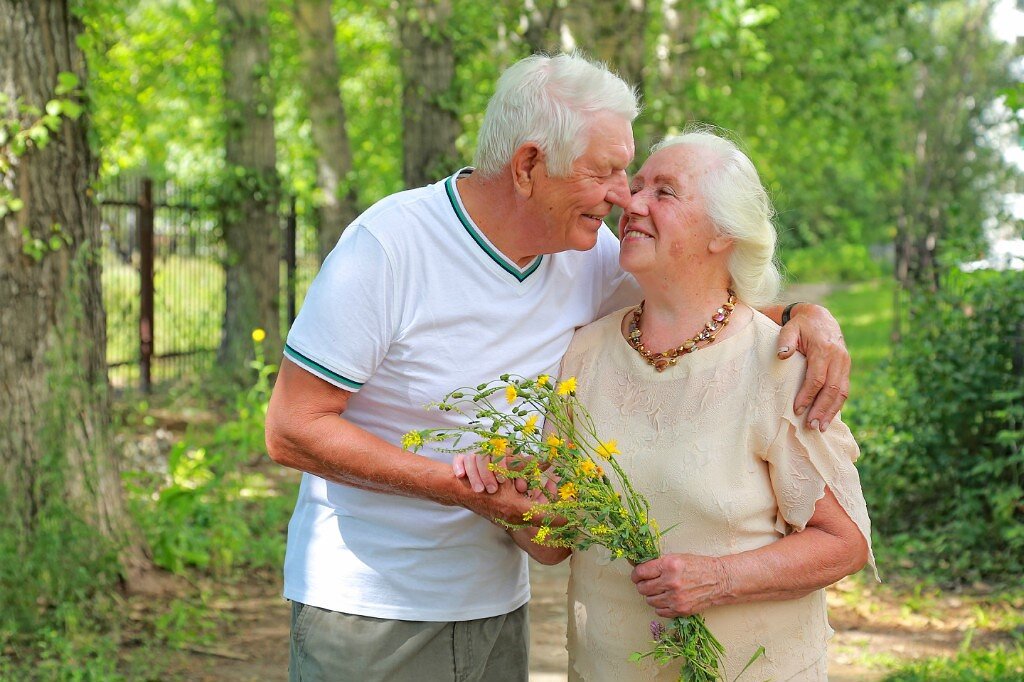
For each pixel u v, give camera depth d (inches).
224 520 237.0
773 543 92.6
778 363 94.1
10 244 188.4
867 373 372.2
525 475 91.7
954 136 698.2
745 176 96.0
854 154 714.2
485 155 97.6
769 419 93.1
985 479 252.5
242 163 445.4
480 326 99.3
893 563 240.1
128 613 195.9
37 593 183.6
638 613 96.8
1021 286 264.2
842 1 565.6
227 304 437.4
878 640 201.0
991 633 203.3
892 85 617.9
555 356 103.6
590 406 100.5
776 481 93.1
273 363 430.6
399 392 99.9
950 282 283.4
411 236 97.8
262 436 308.2
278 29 563.2
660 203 95.6
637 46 425.4
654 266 95.9
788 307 100.9
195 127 661.9
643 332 100.1
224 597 212.8
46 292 191.0
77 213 195.9
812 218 1170.6
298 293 534.3
